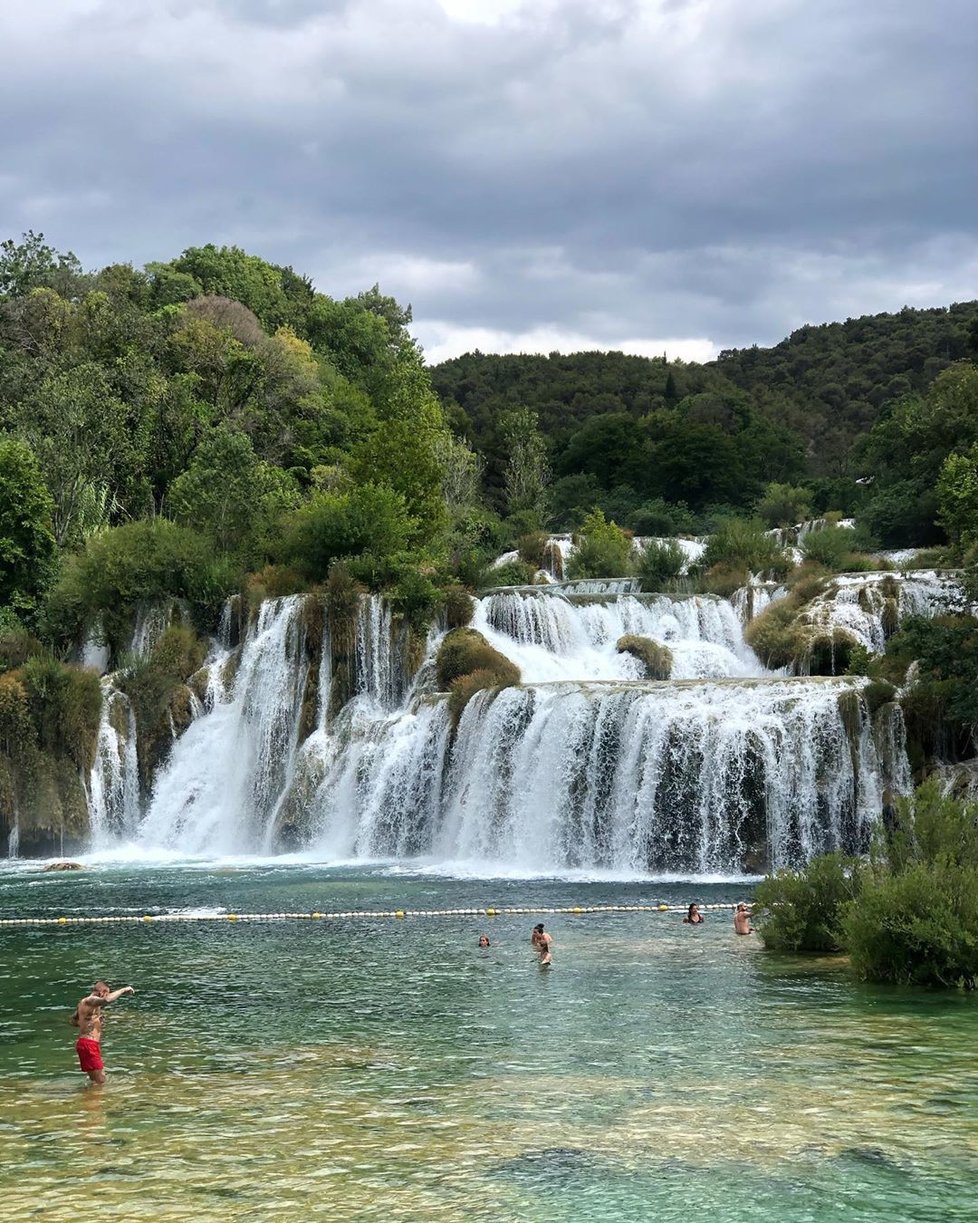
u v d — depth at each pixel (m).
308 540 68.88
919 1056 20.28
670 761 46.28
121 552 68.06
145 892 42.53
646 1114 17.39
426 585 62.84
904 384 190.00
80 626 68.31
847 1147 15.97
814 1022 22.83
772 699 47.28
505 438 139.50
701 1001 24.75
